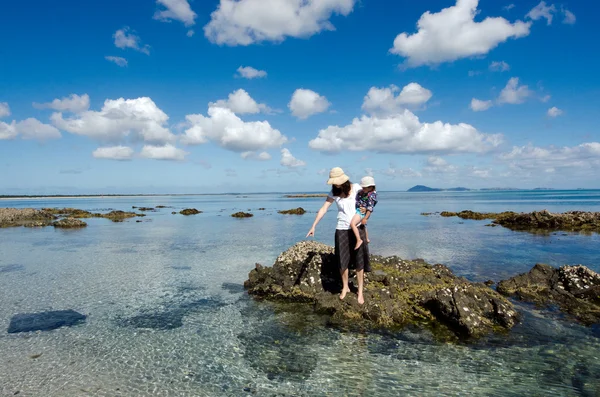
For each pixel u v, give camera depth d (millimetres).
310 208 59688
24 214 36688
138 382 5789
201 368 6258
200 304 9727
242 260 15453
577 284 9914
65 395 5395
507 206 60188
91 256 16625
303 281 10406
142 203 92938
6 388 5578
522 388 5504
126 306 9578
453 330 7766
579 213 29859
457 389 5500
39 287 11398
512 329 7719
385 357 6594
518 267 13523
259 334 7691
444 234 23469
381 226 28875
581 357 6488
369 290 9328
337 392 5457
